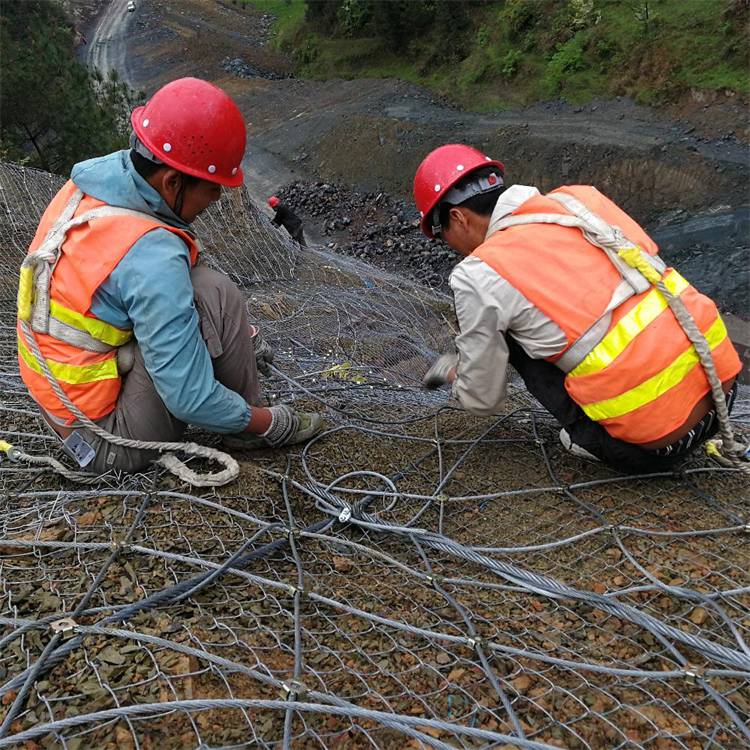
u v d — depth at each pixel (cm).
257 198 2359
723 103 1748
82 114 1493
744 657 167
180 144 207
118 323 217
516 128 2066
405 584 214
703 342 205
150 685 166
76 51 3697
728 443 222
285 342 552
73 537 222
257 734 156
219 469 257
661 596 200
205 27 3825
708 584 202
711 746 152
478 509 254
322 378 426
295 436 284
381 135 2330
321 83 2934
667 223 1645
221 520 233
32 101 1427
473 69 2383
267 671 170
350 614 197
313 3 3155
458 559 226
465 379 238
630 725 158
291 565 221
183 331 211
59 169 1513
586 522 238
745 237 1496
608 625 191
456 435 312
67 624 179
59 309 215
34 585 201
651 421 213
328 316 654
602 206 226
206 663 174
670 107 1845
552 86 2117
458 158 238
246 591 204
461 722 160
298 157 2514
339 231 2105
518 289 212
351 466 281
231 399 236
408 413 353
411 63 2728
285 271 839
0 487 257
